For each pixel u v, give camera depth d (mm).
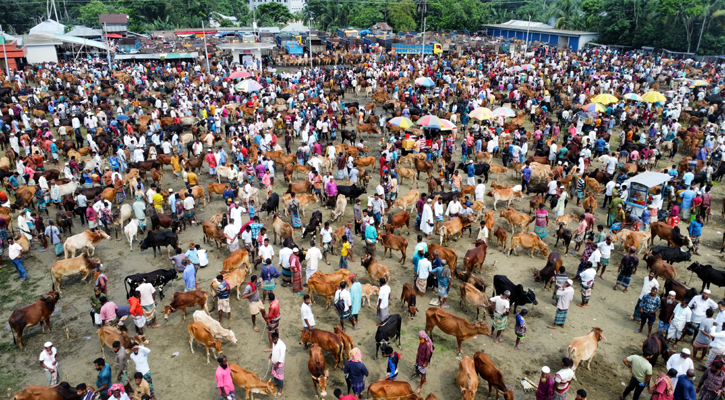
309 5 112125
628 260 17172
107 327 14094
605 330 15617
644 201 22016
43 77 53219
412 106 43281
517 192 24359
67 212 22922
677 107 39094
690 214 23109
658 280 18453
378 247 21281
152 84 52812
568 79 51375
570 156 29766
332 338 13523
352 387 12414
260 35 83375
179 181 29109
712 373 11734
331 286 16469
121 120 35875
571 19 91312
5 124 35375
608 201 25328
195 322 14234
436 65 61500
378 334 13945
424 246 18234
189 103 41062
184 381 13445
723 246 20641
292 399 12867
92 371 13812
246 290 15039
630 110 40562
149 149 30234
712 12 65938
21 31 105438
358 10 105812
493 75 53562
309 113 38188
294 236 21953
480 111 32812
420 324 16016
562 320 15641
